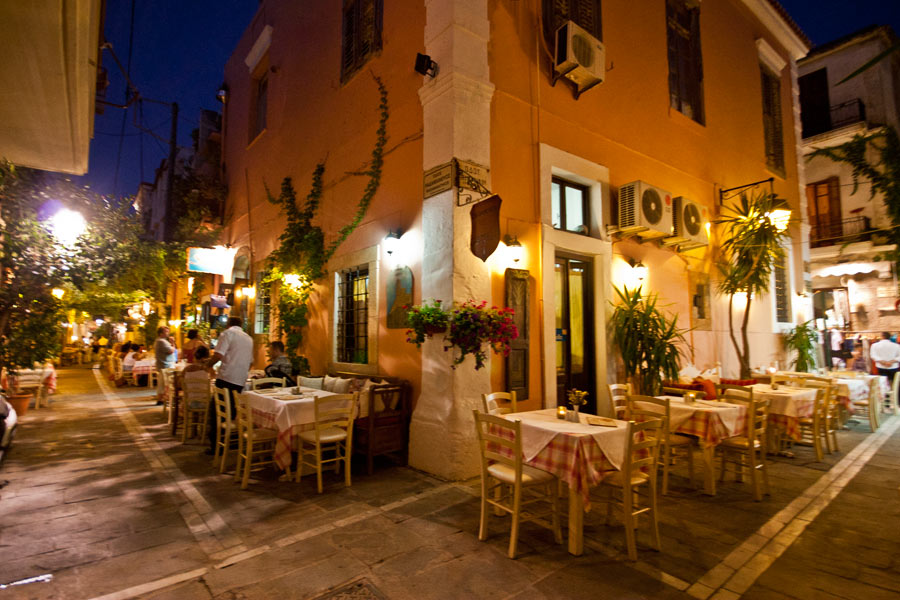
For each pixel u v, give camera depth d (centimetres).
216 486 502
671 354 686
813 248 1557
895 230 951
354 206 757
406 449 586
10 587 302
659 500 474
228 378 634
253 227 1166
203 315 1447
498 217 524
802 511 443
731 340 951
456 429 524
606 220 734
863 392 838
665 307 824
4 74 454
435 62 580
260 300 1102
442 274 548
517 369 590
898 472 567
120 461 595
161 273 1352
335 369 777
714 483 487
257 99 1244
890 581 316
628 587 308
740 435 510
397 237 643
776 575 324
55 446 668
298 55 992
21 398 882
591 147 727
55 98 498
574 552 351
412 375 604
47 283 678
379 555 349
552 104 677
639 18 845
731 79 1070
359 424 564
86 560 339
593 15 744
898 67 1597
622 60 800
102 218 807
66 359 2347
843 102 1541
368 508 441
